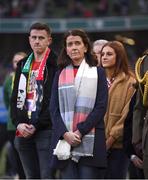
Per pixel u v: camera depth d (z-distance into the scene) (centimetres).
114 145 1462
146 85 1220
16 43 5556
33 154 1476
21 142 1468
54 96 1298
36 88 1452
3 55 5519
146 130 1223
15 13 6212
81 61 1300
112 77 1500
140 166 1336
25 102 1459
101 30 5381
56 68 1436
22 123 1452
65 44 1309
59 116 1282
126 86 1481
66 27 5362
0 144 2459
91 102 1274
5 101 2027
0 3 6278
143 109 1247
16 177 2219
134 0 6456
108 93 1409
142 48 5469
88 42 1305
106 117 1473
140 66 1256
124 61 1497
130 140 1351
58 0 6506
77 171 1268
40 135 1445
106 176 1472
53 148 1271
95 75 1284
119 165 1465
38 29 1458
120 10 6356
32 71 1466
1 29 5388
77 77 1284
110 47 1495
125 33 5475
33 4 6397
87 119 1259
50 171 1447
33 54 1484
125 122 1355
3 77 4891
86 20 5384
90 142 1257
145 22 5388
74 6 6350
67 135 1255
